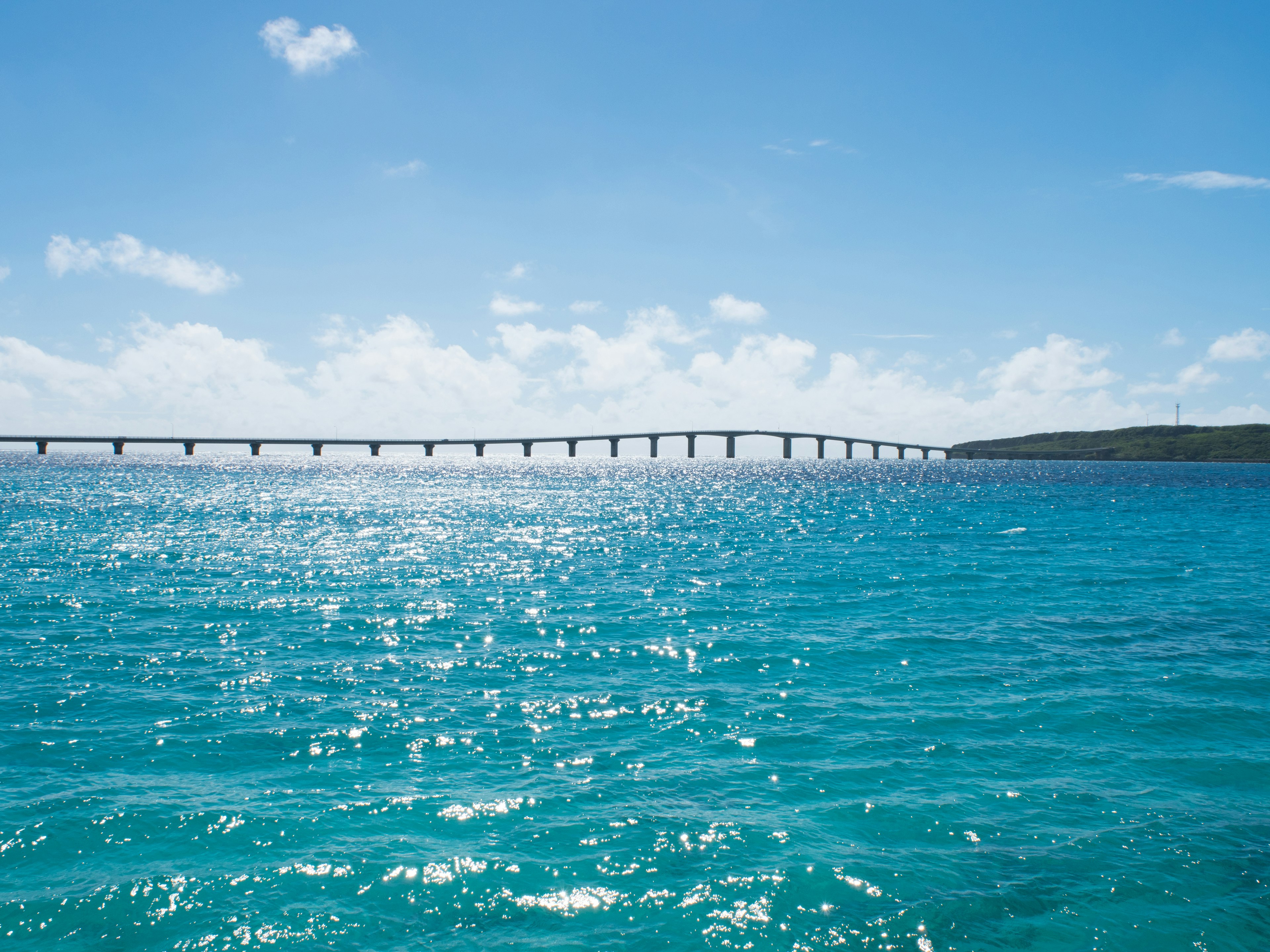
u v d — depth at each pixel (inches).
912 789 590.2
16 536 2265.0
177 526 2657.5
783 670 908.6
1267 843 516.4
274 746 673.0
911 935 421.1
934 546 2144.4
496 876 470.6
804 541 2274.9
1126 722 735.7
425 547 2138.3
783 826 531.5
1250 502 4008.4
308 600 1342.3
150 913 433.1
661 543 2223.2
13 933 414.3
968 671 903.1
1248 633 1086.4
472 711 767.1
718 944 412.8
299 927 422.9
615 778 608.4
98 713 753.0
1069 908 445.4
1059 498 4362.7
